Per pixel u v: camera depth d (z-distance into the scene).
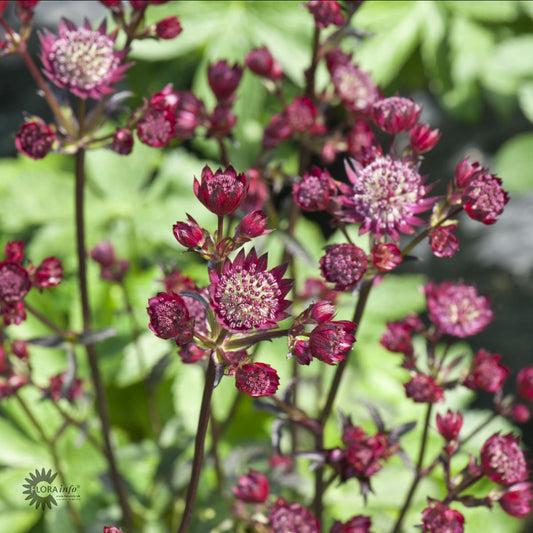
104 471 1.09
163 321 0.83
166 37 0.95
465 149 1.82
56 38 0.94
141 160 1.50
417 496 1.14
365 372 1.34
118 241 1.44
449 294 0.96
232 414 1.07
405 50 1.41
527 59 1.37
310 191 0.89
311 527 0.90
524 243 1.71
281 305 0.83
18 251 0.94
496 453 0.90
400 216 0.89
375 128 1.83
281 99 1.02
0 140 1.79
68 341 0.97
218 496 1.07
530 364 1.64
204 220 1.45
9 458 1.18
